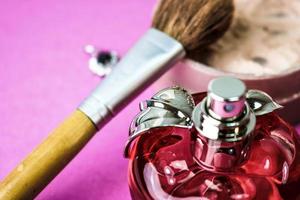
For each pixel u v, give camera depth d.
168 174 0.21
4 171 0.27
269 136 0.22
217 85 0.19
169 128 0.22
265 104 0.21
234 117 0.19
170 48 0.26
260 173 0.21
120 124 0.29
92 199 0.26
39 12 0.34
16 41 0.33
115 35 0.33
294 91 0.27
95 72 0.31
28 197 0.23
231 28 0.29
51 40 0.33
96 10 0.34
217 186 0.21
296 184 0.21
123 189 0.27
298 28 0.29
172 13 0.27
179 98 0.21
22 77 0.31
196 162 0.21
